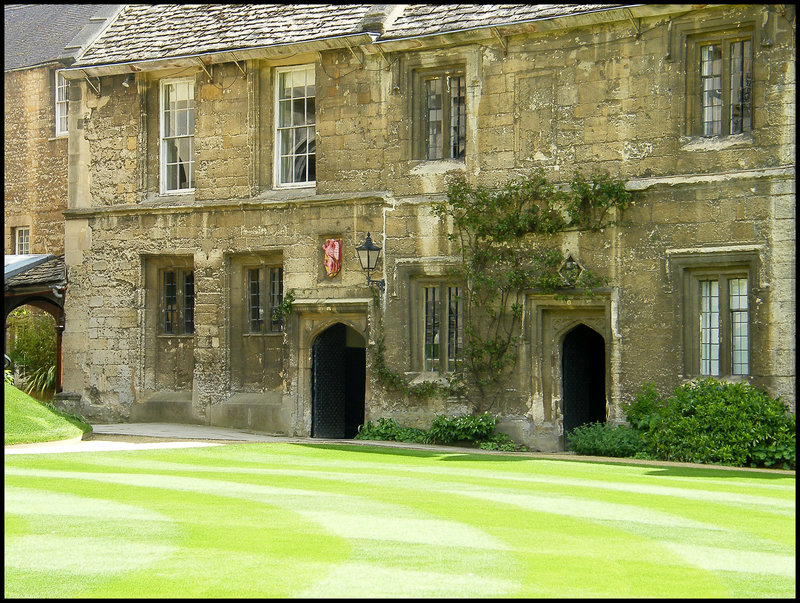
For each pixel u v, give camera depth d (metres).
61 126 29.91
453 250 21.38
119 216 25.11
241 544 9.03
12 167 30.67
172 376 24.81
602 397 22.17
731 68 19.02
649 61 19.59
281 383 23.33
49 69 30.02
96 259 25.42
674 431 18.17
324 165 22.78
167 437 20.94
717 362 18.98
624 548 9.03
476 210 20.89
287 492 12.31
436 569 8.14
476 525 10.01
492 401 20.97
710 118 19.23
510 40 20.92
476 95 21.23
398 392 21.86
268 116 23.64
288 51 22.95
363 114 22.42
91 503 11.34
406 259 21.78
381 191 22.12
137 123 25.02
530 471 15.27
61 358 27.25
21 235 30.77
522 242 20.64
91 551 8.77
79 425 20.59
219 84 24.05
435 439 20.91
